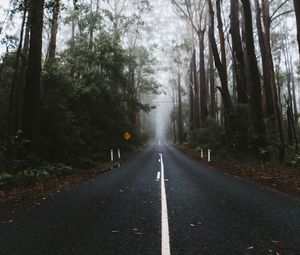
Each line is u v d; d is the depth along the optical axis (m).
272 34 42.44
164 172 18.67
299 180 13.55
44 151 18.95
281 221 7.10
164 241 5.70
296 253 5.14
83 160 22.84
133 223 7.04
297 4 15.97
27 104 16.94
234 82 40.94
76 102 26.69
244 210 8.25
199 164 24.78
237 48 24.86
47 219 7.47
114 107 35.00
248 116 24.50
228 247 5.42
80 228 6.66
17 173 14.48
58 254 5.18
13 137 15.67
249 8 20.70
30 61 17.05
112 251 5.28
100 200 9.91
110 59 32.88
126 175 17.52
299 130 34.12
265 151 20.59
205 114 43.84
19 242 5.78
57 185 13.80
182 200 9.73
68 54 31.11
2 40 17.89
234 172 18.38
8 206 9.25
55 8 17.31
